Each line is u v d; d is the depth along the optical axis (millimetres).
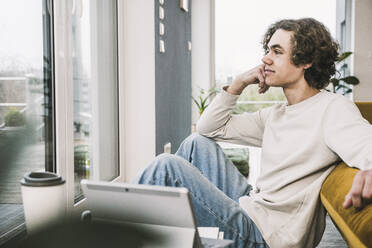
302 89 1490
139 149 3107
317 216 1346
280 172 1448
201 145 1762
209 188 1404
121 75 2984
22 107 1721
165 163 1385
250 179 4051
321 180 1313
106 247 851
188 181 1377
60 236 835
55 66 1964
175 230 852
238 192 1696
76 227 847
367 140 1160
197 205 1387
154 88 3061
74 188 2258
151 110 3074
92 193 901
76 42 2252
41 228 854
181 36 4332
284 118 1513
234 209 1406
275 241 1335
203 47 5938
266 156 1555
